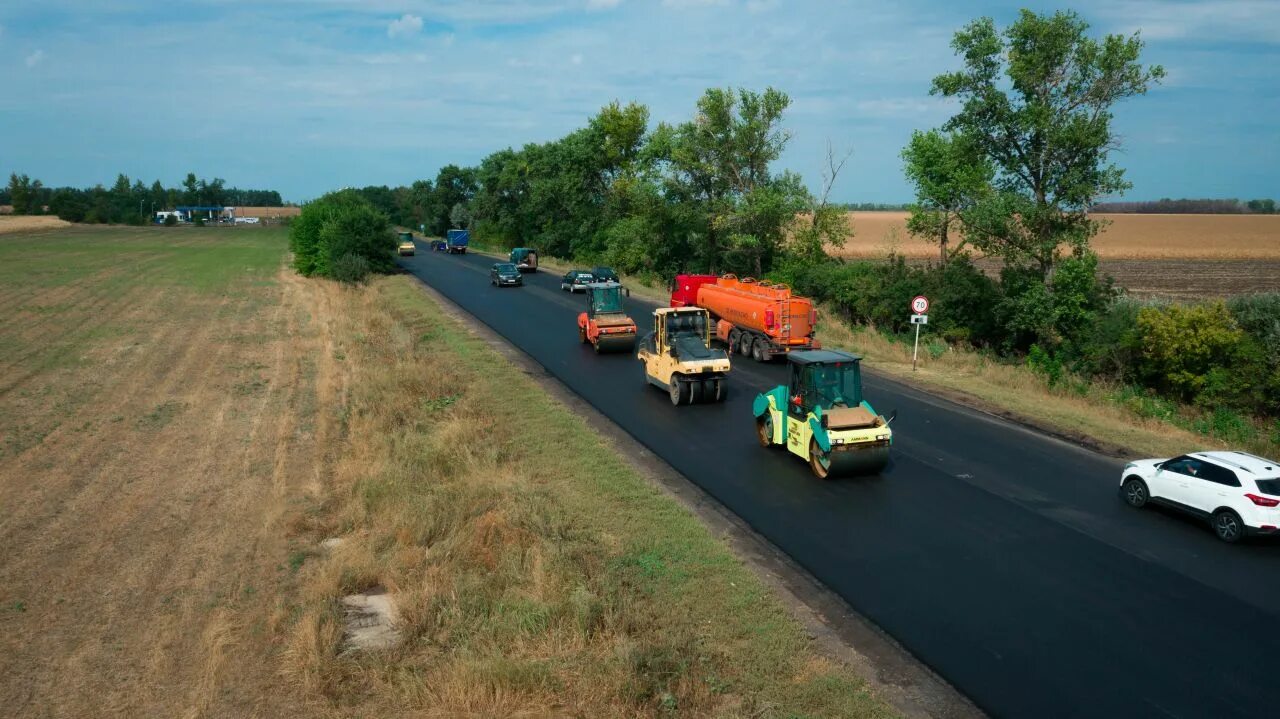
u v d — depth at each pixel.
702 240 50.72
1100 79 27.78
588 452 16.30
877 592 10.79
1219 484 12.51
